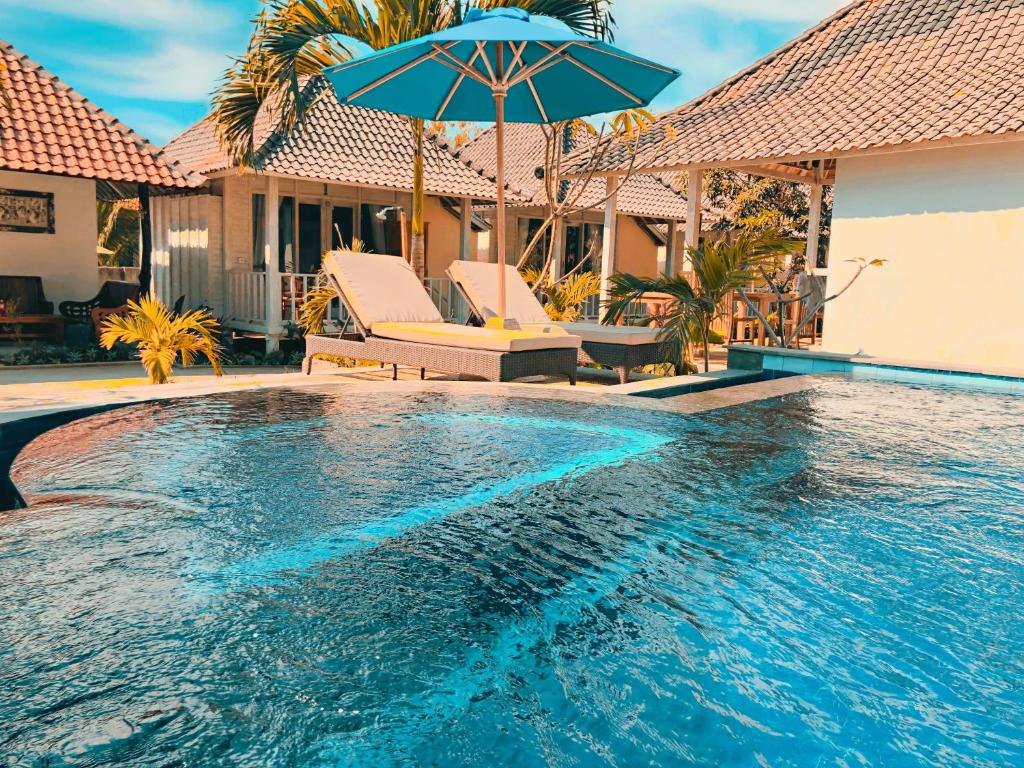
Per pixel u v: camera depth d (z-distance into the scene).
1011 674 1.94
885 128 11.09
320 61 12.52
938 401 6.75
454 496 3.36
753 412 5.85
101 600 2.21
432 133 20.00
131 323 9.59
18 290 15.45
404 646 1.99
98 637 1.99
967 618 2.26
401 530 2.89
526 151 25.81
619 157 14.73
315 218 18.83
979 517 3.24
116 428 4.75
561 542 2.81
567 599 2.32
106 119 15.43
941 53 12.62
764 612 2.26
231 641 1.99
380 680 1.82
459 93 10.28
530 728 1.65
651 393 7.23
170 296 20.02
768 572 2.58
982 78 11.28
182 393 6.33
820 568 2.62
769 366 9.84
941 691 1.85
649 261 27.39
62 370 12.79
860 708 1.76
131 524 2.88
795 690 1.84
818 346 15.26
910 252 11.66
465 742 1.60
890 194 11.82
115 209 36.69
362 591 2.32
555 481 3.65
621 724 1.68
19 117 14.28
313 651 1.95
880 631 2.16
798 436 4.93
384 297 9.71
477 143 27.69
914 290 11.67
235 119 13.44
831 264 12.58
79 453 4.05
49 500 3.19
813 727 1.68
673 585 2.45
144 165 14.92
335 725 1.64
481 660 1.94
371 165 17.66
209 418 5.14
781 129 12.64
